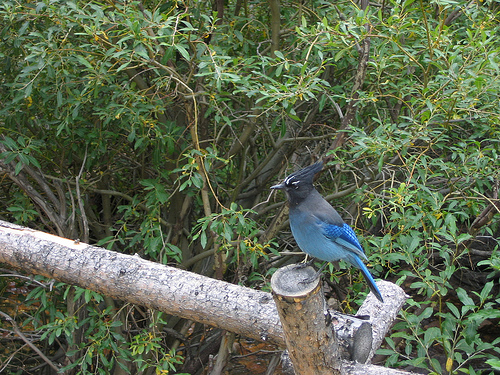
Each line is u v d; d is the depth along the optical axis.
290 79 5.61
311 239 4.33
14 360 8.39
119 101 6.29
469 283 9.49
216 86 5.36
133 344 5.94
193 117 6.07
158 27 5.27
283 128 6.34
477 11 6.20
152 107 5.80
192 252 8.23
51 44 5.50
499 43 6.57
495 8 7.34
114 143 7.39
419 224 5.44
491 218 5.68
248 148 8.38
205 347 7.95
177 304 4.25
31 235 4.55
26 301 7.34
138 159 8.00
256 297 4.18
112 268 4.34
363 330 3.94
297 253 6.38
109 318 7.02
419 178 6.53
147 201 6.67
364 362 4.02
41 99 6.70
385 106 7.59
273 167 8.34
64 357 7.88
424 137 5.57
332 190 8.32
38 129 7.35
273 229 6.68
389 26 5.55
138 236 6.59
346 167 7.35
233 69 5.89
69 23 5.57
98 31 5.16
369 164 6.48
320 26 5.71
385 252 5.72
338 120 8.27
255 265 5.93
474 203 5.83
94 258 4.40
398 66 6.35
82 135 6.53
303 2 7.69
